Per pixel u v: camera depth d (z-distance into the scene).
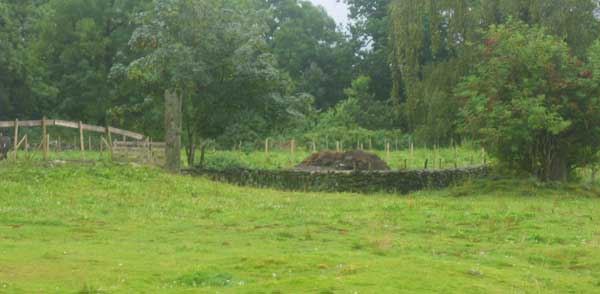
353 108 57.94
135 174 23.00
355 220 17.50
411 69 43.28
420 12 43.00
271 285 9.46
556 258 13.50
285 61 69.56
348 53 71.50
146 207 18.55
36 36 54.72
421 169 29.52
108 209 17.92
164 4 27.97
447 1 39.62
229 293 9.06
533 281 11.12
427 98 40.75
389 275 10.46
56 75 53.16
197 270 10.72
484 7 38.09
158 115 32.88
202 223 16.59
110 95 48.66
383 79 70.75
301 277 10.00
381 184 27.25
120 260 11.62
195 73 26.73
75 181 21.41
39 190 19.86
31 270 10.50
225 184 24.94
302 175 26.81
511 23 29.03
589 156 28.42
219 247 13.50
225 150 36.72
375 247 13.87
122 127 42.34
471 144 29.38
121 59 48.97
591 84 26.20
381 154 40.19
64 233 14.56
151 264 11.35
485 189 26.12
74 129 49.66
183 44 27.97
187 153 29.61
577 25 35.19
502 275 11.34
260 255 12.19
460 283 10.26
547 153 27.53
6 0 52.94
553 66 26.44
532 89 26.27
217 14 28.50
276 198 21.81
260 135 29.67
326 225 16.61
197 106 28.62
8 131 46.03
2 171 21.31
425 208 19.86
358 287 9.48
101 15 51.16
